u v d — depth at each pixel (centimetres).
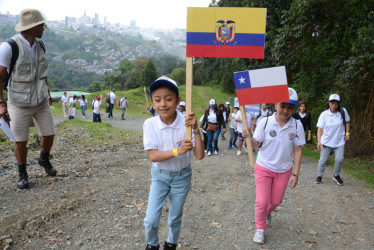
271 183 363
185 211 451
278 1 1203
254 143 362
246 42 296
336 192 571
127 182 561
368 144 934
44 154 516
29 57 434
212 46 295
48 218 383
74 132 1022
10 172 553
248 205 486
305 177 680
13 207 407
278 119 351
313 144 1255
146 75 5297
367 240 377
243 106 341
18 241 328
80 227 372
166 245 300
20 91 436
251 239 371
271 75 335
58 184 512
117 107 3020
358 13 935
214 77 4362
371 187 605
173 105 268
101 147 859
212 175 670
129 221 397
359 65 853
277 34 1215
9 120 420
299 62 1220
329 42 1072
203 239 367
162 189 283
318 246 359
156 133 278
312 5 945
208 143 948
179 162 277
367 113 954
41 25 436
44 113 482
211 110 960
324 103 1190
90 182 543
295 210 471
